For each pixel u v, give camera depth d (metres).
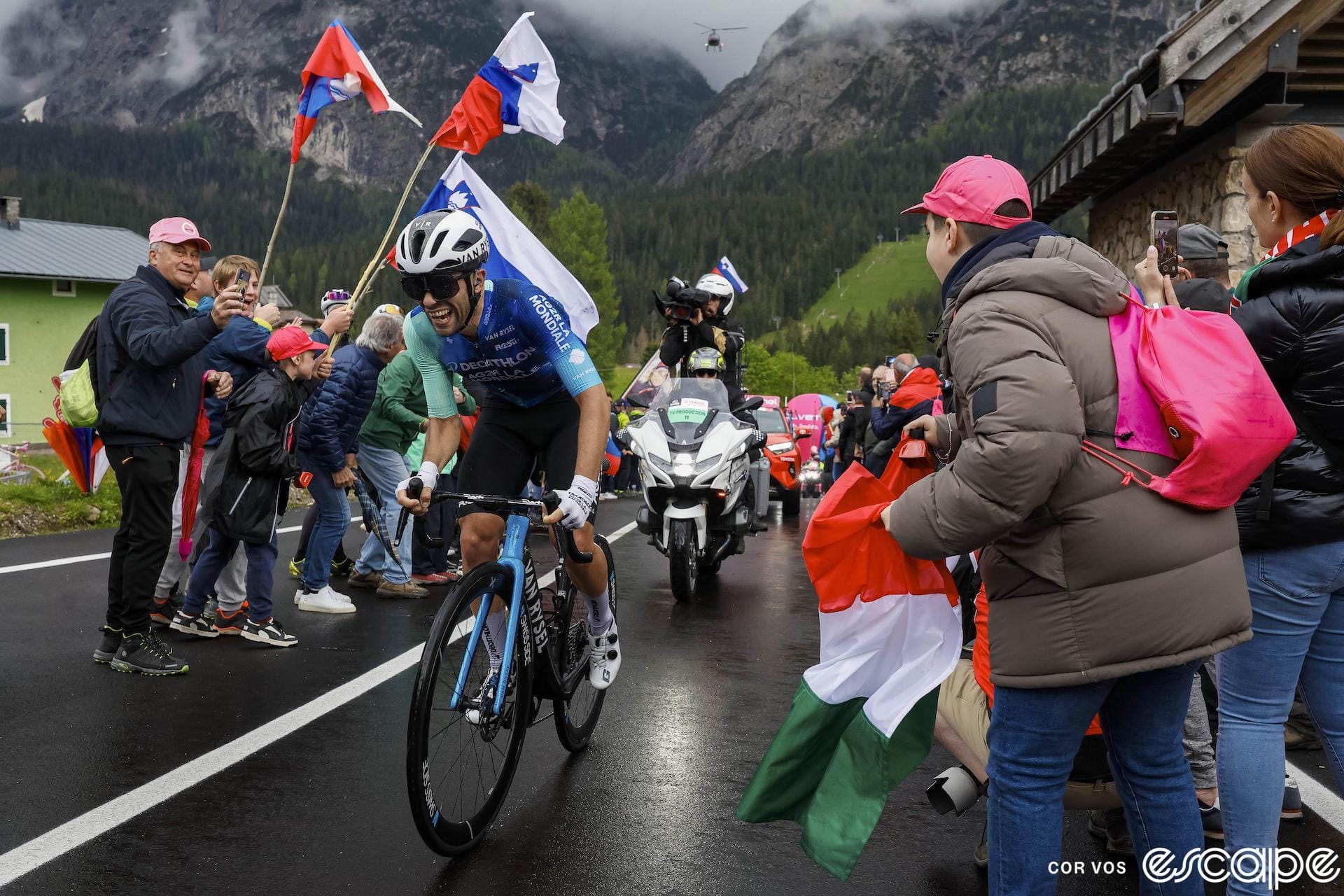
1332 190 2.89
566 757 4.37
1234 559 2.43
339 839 3.46
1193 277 3.87
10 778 3.96
